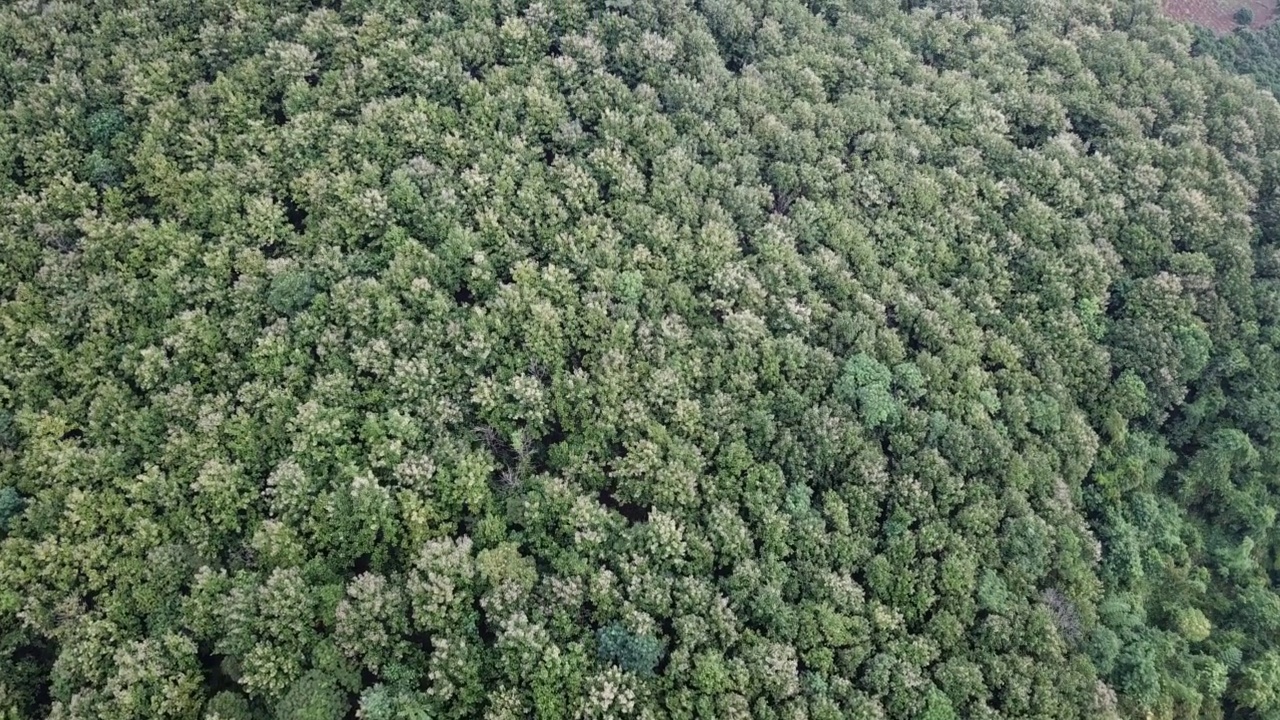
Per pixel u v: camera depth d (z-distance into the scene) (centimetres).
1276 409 7225
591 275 6694
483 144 7244
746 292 6788
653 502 5859
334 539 5609
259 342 6150
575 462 5972
